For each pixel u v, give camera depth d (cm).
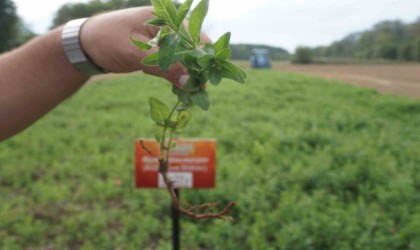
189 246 377
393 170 539
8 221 420
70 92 120
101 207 456
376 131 817
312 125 842
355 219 385
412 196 446
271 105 1139
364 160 559
